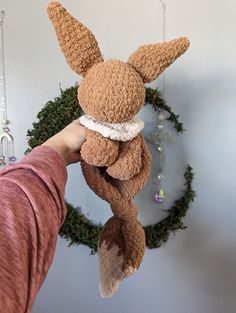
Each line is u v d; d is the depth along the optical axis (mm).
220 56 817
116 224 523
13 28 798
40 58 809
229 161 857
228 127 844
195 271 904
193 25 808
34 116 824
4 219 322
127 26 804
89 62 440
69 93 781
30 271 327
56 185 382
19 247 317
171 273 904
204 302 916
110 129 433
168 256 898
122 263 516
